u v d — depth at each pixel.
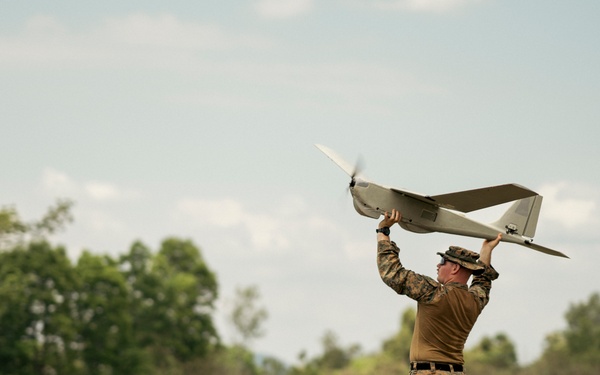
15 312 121.44
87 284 134.50
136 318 155.75
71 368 126.06
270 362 177.25
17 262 125.94
